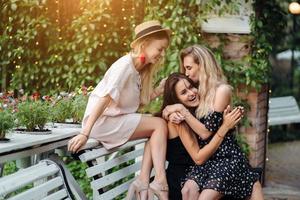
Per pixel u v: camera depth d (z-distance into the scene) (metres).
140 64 4.05
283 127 11.98
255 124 6.82
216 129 3.98
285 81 13.32
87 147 3.91
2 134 3.67
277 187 7.30
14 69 7.16
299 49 12.70
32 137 3.94
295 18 12.23
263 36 6.84
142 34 3.99
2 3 7.09
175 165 4.15
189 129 4.01
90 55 6.87
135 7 6.87
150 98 4.35
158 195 3.87
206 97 4.01
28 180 3.22
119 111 3.98
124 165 5.96
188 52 4.12
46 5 7.01
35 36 7.04
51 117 4.68
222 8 6.66
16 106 4.36
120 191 4.18
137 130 4.00
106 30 6.86
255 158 6.85
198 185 3.93
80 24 6.84
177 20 6.58
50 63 7.04
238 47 6.78
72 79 6.91
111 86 3.83
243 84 6.80
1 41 7.08
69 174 3.95
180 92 4.08
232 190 3.93
